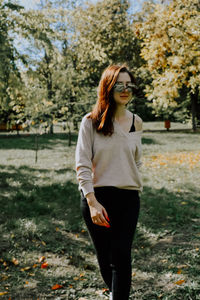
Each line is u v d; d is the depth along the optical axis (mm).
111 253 1993
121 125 2146
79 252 3430
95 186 2084
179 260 3197
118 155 2070
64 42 11078
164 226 4195
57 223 4355
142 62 23484
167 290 2631
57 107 11781
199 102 28078
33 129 10594
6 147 16469
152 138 20562
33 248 3533
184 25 7836
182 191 6121
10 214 4641
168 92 8383
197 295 2479
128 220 2033
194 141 18562
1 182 6754
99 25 21375
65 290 2664
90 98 14547
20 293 2635
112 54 23016
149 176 7527
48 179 7066
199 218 4512
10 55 6555
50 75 11094
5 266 3117
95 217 1933
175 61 7680
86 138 2078
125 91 2051
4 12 6551
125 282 1945
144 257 3318
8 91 7062
